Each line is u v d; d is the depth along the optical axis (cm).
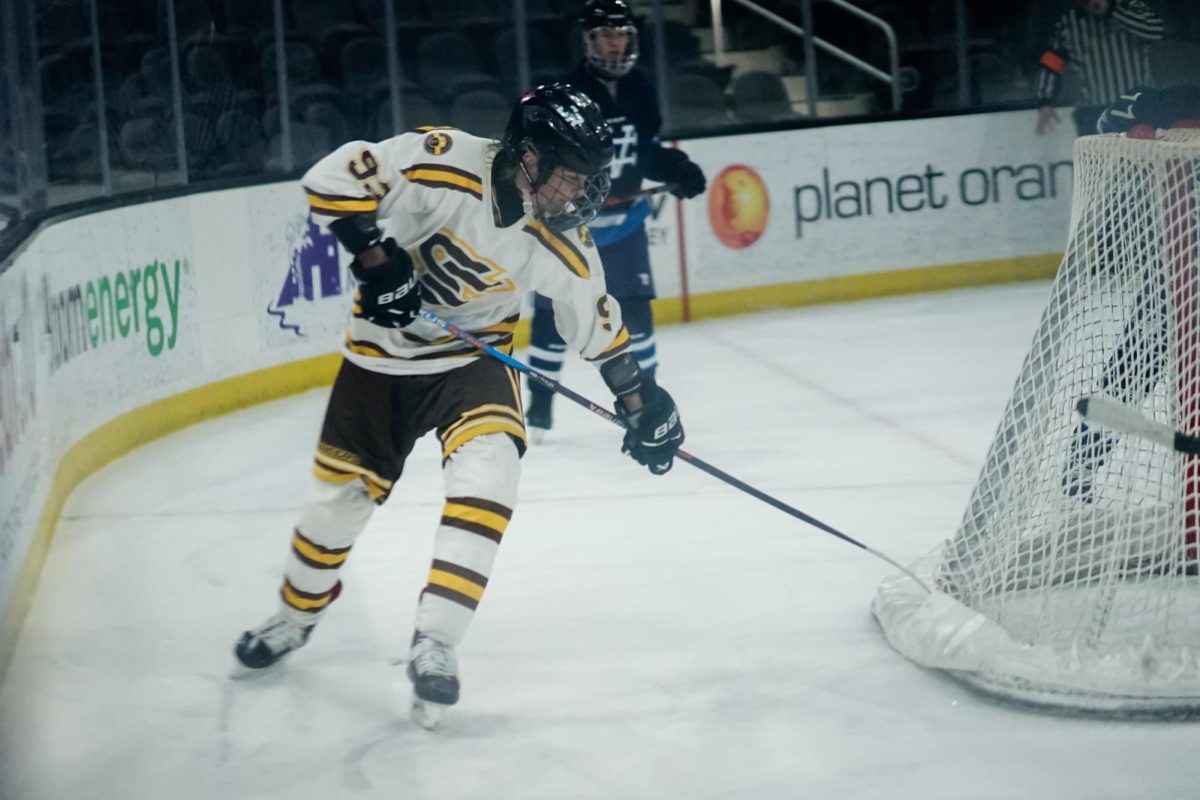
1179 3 2831
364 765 1010
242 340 2292
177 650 1249
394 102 2861
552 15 3519
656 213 2875
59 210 1784
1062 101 2964
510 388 1069
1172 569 1125
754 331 2797
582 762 1006
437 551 1028
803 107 3562
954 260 3123
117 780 996
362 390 1069
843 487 1725
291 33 3216
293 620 1141
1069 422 1177
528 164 982
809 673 1154
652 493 1722
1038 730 1038
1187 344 1152
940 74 3631
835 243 3031
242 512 1692
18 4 1809
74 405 1814
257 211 2317
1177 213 1135
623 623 1284
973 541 1191
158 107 2269
